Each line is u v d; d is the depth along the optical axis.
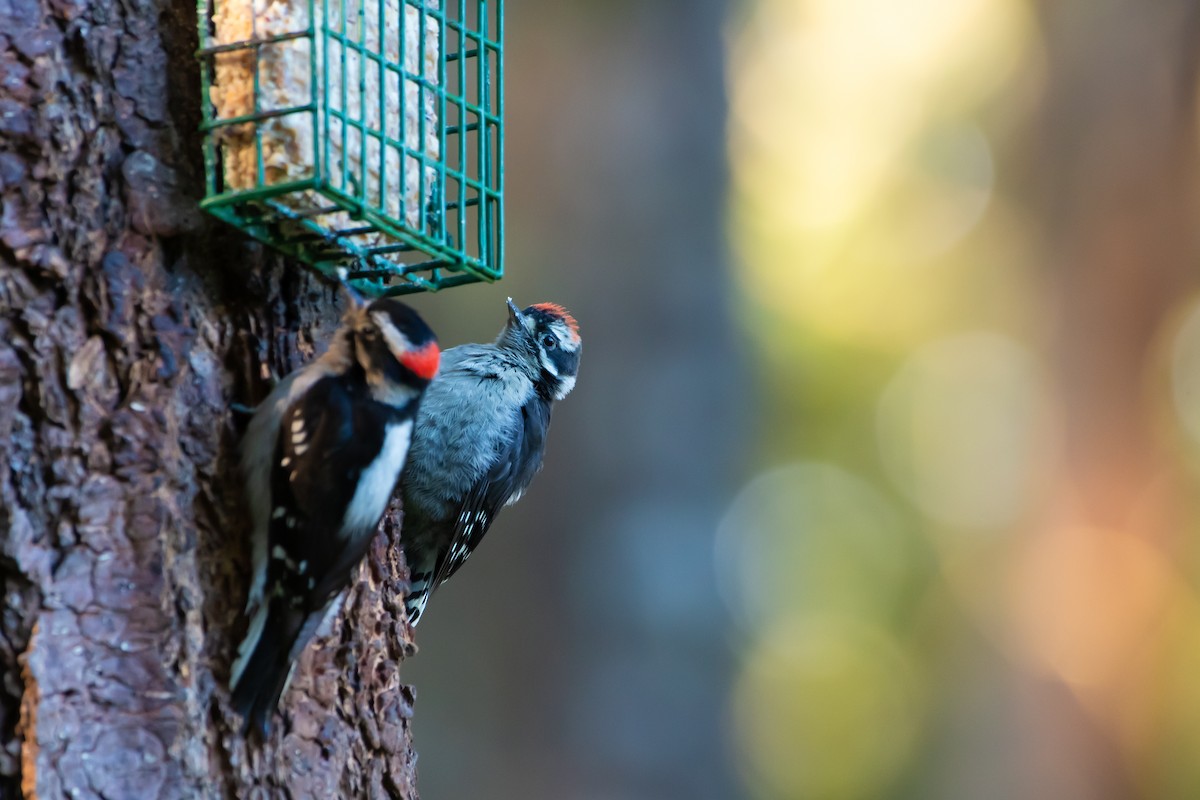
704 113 16.31
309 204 7.27
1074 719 22.38
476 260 8.16
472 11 15.80
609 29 16.20
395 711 8.15
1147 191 22.38
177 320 7.27
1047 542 22.78
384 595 8.24
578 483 15.44
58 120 7.07
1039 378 22.80
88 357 7.01
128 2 7.29
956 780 21.48
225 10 7.27
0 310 6.91
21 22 7.07
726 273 16.19
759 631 19.83
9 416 6.84
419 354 7.55
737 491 16.02
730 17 16.75
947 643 21.67
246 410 7.41
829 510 21.22
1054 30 21.94
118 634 6.84
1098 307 22.81
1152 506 22.88
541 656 15.20
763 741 20.20
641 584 15.24
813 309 20.94
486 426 10.50
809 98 21.06
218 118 7.25
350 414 7.27
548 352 11.16
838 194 20.88
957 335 21.67
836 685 21.20
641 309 15.80
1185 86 22.28
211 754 7.02
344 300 8.11
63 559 6.81
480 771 14.94
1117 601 22.70
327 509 7.12
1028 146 21.95
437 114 8.39
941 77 21.41
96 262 7.09
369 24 7.72
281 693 7.11
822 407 21.06
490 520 10.76
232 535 7.24
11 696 6.67
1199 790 21.95
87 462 6.93
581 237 15.87
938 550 21.61
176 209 7.28
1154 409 22.88
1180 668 22.50
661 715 15.09
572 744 15.05
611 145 16.02
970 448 21.81
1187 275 22.56
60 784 6.63
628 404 15.59
